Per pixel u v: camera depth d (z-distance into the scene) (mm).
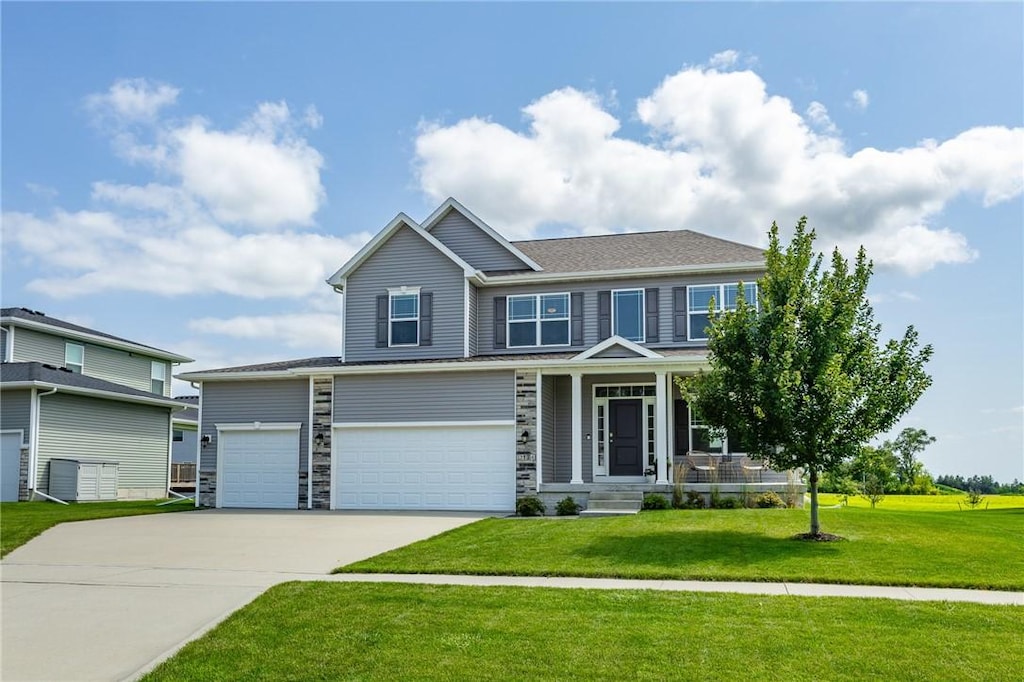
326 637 9633
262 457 25578
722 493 21797
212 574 13414
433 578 12742
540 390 23500
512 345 26438
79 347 35562
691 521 17781
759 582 12172
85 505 26859
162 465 36031
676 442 24516
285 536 17750
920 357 15430
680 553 14133
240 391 25969
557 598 11070
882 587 11828
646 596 11125
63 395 30375
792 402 14977
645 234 29906
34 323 32625
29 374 29641
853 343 15523
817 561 13359
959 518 18812
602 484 22562
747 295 24828
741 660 8578
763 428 15664
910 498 34719
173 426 41594
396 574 13164
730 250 26375
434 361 24625
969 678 8055
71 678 8633
